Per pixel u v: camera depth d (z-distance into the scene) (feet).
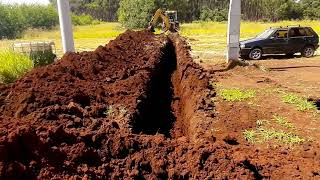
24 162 13.00
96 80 29.96
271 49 60.75
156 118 29.19
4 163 12.25
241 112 26.18
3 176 12.00
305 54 63.36
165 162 14.70
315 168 16.30
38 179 12.68
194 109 26.94
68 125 18.13
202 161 14.60
